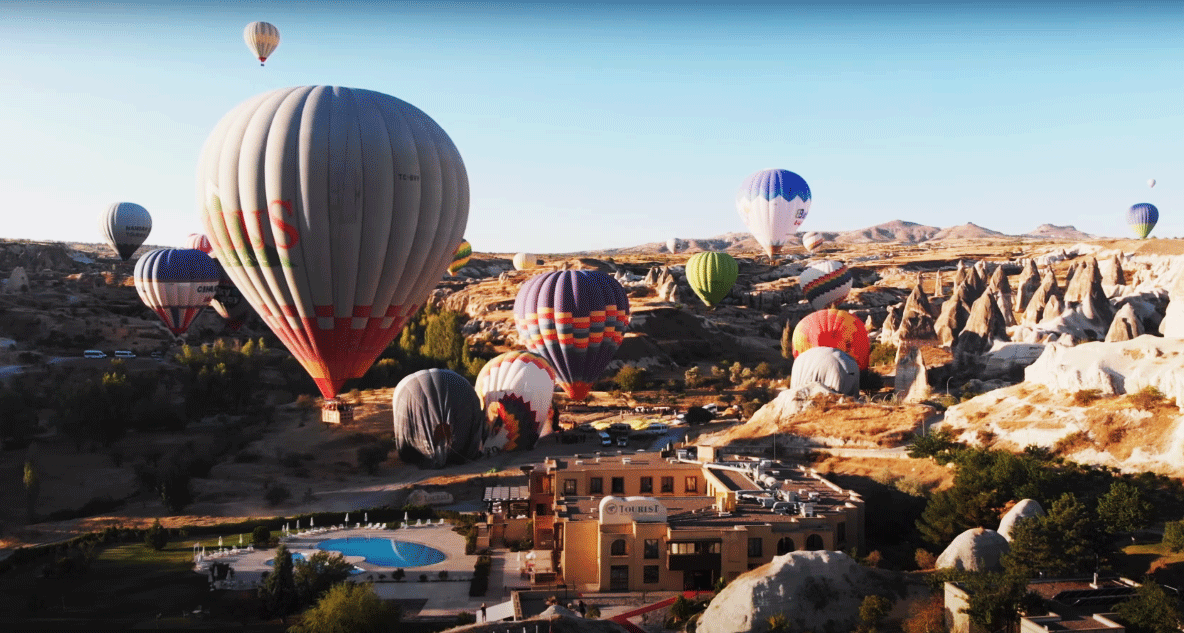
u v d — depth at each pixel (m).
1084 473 69.69
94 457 108.12
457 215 74.62
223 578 68.81
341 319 71.94
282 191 67.69
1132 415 73.56
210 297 156.25
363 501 94.69
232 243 70.62
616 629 50.41
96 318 178.62
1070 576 53.38
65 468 104.19
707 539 62.19
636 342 176.00
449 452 106.69
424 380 108.12
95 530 86.69
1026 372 88.25
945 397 106.62
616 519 63.47
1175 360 74.56
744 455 86.81
